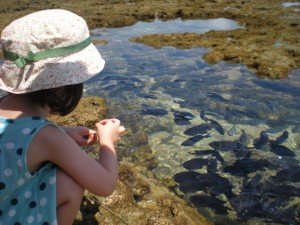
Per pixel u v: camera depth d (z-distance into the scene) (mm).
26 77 631
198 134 1849
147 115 2064
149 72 2805
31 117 647
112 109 2143
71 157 661
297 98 2270
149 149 1710
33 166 643
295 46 3162
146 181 1393
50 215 661
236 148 1709
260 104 2199
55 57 637
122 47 3547
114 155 773
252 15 4488
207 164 1584
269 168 1546
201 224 1194
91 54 692
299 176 1488
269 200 1345
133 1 5926
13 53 629
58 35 634
